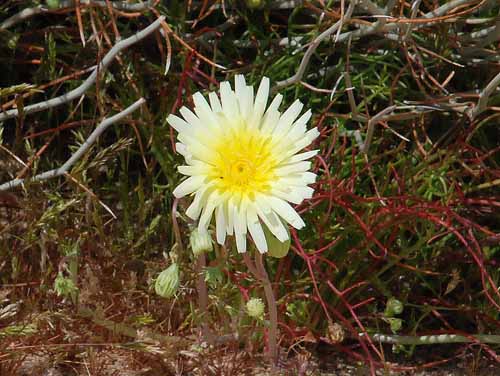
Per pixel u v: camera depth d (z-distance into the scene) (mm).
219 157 298
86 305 367
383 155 382
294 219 293
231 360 360
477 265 386
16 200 371
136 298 370
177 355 354
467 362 380
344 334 375
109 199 397
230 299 369
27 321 359
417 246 369
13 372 345
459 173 392
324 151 388
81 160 390
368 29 381
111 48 373
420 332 385
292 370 356
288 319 373
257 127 301
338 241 375
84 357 353
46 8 395
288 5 393
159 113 385
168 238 388
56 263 378
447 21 389
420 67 389
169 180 380
